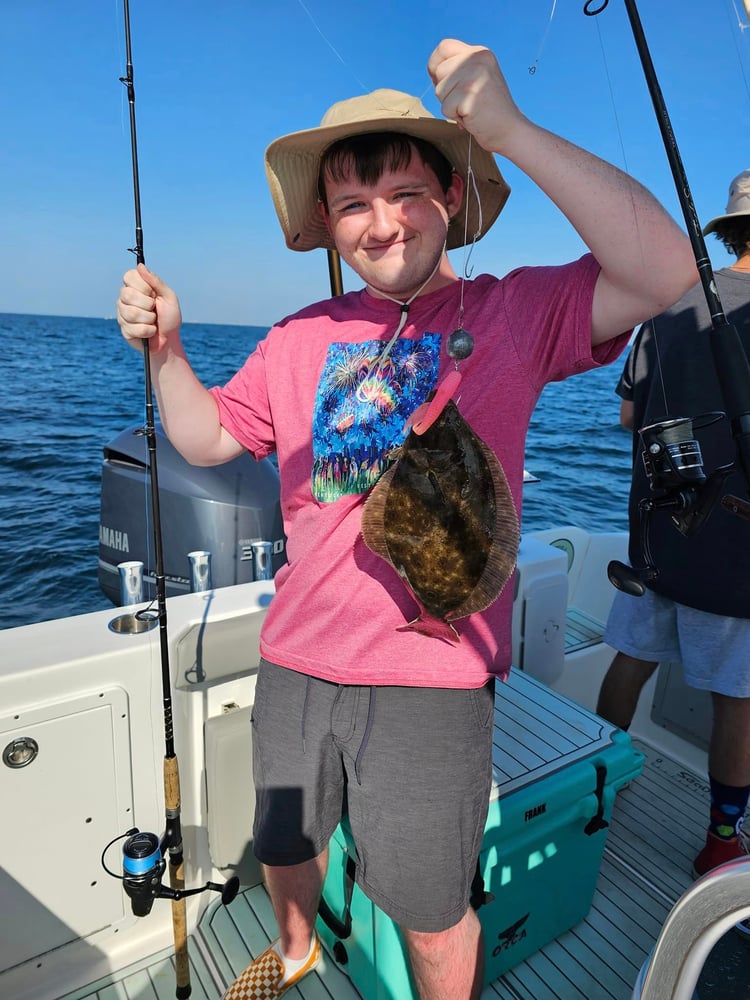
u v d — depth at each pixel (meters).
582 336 1.34
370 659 1.44
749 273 2.10
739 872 0.80
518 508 1.44
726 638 2.13
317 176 1.61
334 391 1.56
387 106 1.40
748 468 1.19
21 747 1.78
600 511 8.55
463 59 1.19
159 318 1.61
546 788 1.86
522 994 1.90
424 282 1.49
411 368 1.48
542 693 2.41
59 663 1.81
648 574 1.45
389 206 1.42
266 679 1.65
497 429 1.43
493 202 1.63
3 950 1.82
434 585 1.37
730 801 2.21
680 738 3.09
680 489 1.47
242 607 2.21
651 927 2.13
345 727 1.48
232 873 2.19
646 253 1.19
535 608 2.86
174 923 1.74
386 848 1.44
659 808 2.70
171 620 2.09
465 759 1.42
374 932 1.74
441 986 1.50
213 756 2.07
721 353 1.19
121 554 3.53
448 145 1.45
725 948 1.10
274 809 1.61
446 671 1.41
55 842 1.87
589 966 1.99
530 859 1.89
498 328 1.42
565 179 1.17
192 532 3.35
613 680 2.56
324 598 1.50
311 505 1.57
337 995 1.88
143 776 2.01
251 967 1.86
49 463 9.42
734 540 2.04
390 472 1.41
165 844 1.74
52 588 5.66
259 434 1.78
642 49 1.19
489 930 1.86
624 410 2.68
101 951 1.98
